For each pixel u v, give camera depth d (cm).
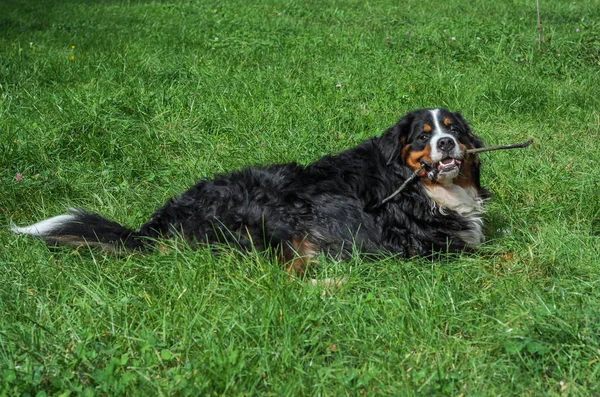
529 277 310
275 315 282
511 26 659
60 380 261
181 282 301
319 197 325
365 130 428
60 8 894
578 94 471
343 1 897
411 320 283
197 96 461
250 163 388
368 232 325
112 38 645
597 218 346
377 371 266
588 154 403
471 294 297
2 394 257
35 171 386
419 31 655
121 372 269
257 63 534
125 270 310
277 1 901
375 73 509
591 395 258
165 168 393
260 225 319
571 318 280
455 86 477
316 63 540
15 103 446
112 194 369
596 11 777
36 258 314
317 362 271
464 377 266
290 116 433
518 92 469
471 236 333
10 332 279
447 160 319
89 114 422
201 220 322
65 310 288
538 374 264
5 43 618
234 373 262
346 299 295
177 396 259
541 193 370
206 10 839
